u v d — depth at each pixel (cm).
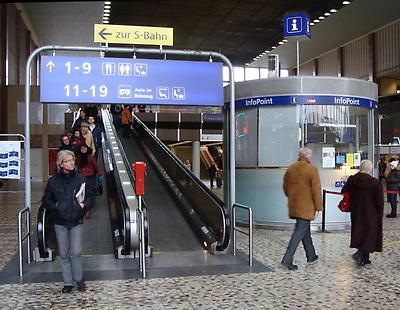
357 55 4206
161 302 582
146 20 3156
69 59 834
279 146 1195
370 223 762
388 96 2928
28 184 818
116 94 848
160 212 1136
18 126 3153
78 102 834
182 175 1214
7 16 3127
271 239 1031
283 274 721
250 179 1233
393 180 1438
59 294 620
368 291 627
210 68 887
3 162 1452
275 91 1183
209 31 3441
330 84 1176
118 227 930
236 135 1272
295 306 564
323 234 1098
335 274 719
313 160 1178
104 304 576
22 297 607
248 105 1224
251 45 3875
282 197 1186
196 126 3353
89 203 641
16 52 3462
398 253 876
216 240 897
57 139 3177
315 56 4816
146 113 3291
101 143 1611
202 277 706
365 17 3475
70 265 639
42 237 807
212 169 3005
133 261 817
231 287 650
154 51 850
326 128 1195
